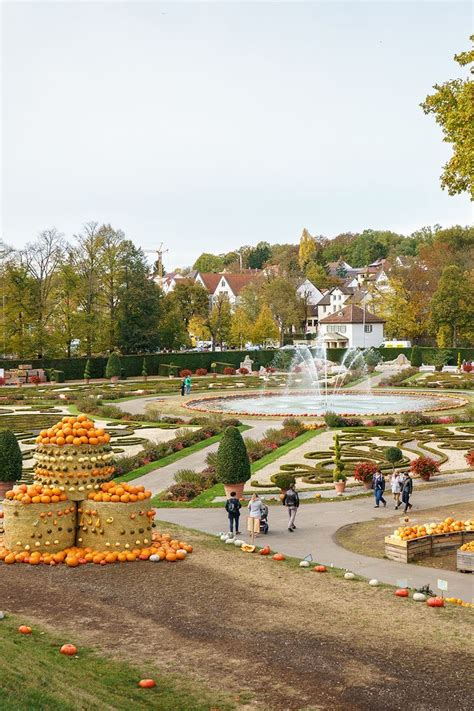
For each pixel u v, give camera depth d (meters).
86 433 25.55
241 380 105.25
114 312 118.12
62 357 111.94
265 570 23.80
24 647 16.89
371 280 184.12
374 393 87.38
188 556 25.23
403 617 19.58
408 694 15.25
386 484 40.19
